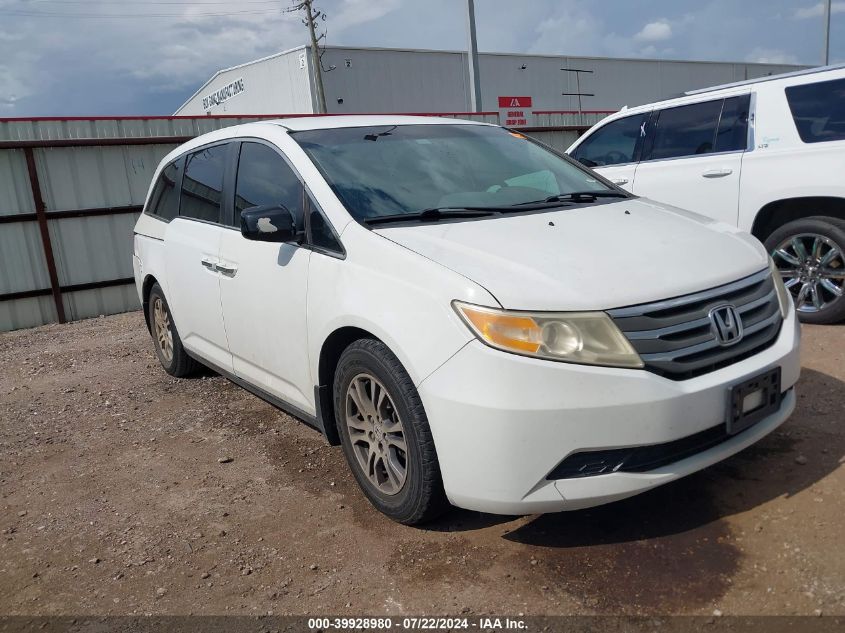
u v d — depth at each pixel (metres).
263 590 2.68
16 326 9.00
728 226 3.44
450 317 2.59
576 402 2.44
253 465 3.81
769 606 2.34
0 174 8.71
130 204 9.55
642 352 2.51
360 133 3.86
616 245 2.91
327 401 3.35
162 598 2.69
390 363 2.82
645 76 42.12
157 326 5.51
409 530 3.00
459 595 2.54
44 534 3.24
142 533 3.18
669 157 6.21
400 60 34.16
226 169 4.23
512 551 2.78
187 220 4.62
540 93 38.00
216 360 4.42
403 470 2.96
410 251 2.87
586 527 2.89
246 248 3.81
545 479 2.52
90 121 9.27
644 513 2.96
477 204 3.48
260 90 37.69
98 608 2.66
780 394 2.83
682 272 2.74
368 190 3.39
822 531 2.71
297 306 3.36
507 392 2.46
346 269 3.07
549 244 2.89
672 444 2.58
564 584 2.55
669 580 2.52
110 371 6.01
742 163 5.61
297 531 3.09
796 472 3.16
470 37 15.88
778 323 3.00
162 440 4.27
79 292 9.32
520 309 2.50
